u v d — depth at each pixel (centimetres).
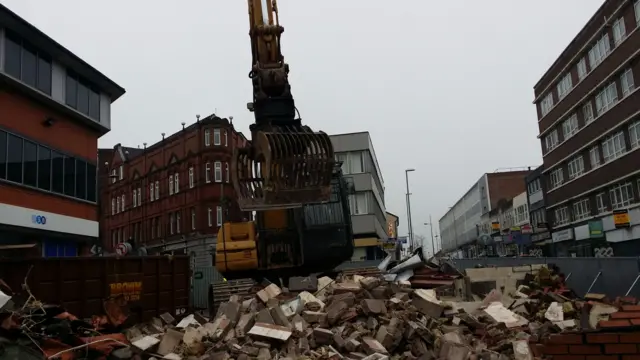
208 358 823
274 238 1399
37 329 851
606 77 3728
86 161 2653
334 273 1516
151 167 5131
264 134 1020
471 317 976
